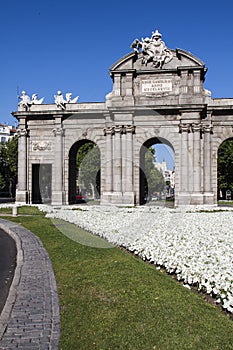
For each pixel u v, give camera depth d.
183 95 53.12
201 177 53.34
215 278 13.67
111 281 14.38
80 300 12.52
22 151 58.53
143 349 8.89
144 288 13.30
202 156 53.84
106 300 12.33
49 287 14.20
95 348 9.07
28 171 58.91
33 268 17.27
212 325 10.15
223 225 28.92
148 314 10.88
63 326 10.44
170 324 10.16
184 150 53.06
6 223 36.00
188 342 9.13
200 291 13.80
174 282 14.50
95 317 10.90
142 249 19.81
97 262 17.86
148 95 54.34
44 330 10.20
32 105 58.84
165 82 54.19
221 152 93.38
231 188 95.00
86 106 57.22
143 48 54.16
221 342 9.15
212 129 54.38
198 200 52.56
